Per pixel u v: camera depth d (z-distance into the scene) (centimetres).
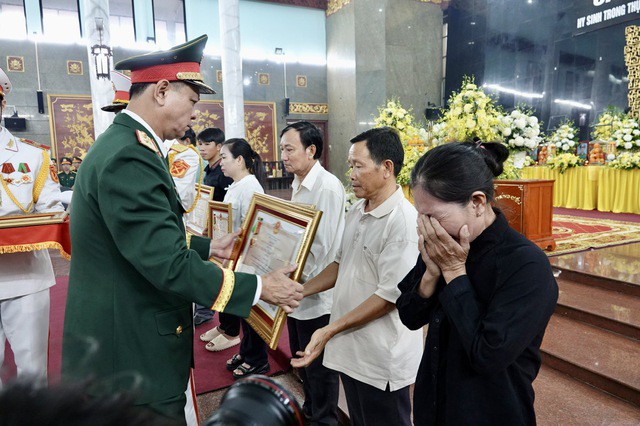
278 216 157
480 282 98
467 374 99
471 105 443
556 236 508
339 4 1188
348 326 137
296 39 1233
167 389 121
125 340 116
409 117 495
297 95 1246
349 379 153
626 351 254
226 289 114
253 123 1205
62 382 28
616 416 206
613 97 916
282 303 125
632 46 875
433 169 94
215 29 1143
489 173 97
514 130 454
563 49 1003
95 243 116
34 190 210
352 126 1181
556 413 209
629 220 634
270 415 40
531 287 91
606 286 337
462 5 1206
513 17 1097
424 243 101
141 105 124
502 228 99
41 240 171
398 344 142
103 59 712
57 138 1020
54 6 999
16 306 194
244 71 1184
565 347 262
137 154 112
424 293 106
